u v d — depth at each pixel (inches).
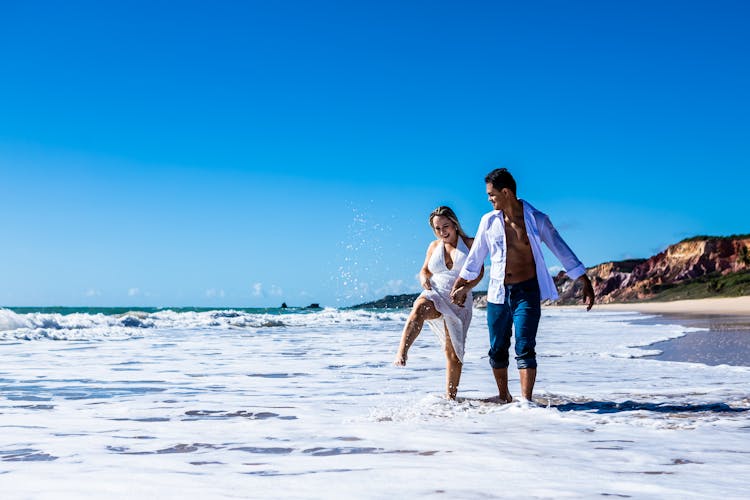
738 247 4367.6
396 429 137.9
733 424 143.4
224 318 874.8
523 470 95.6
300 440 125.3
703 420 149.0
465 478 90.0
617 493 81.0
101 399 196.5
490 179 178.4
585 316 1787.6
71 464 103.0
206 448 118.0
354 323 951.6
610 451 111.7
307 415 162.2
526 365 175.0
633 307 3363.7
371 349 435.8
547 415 156.0
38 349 419.2
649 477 90.6
